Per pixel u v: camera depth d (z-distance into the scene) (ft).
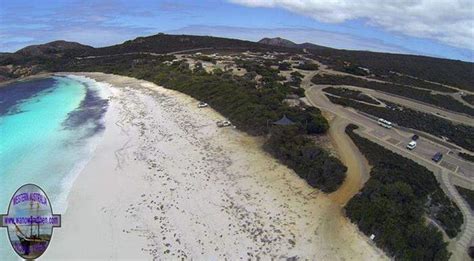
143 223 115.44
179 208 124.47
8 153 169.37
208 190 137.08
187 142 184.85
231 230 112.98
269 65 364.58
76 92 313.94
